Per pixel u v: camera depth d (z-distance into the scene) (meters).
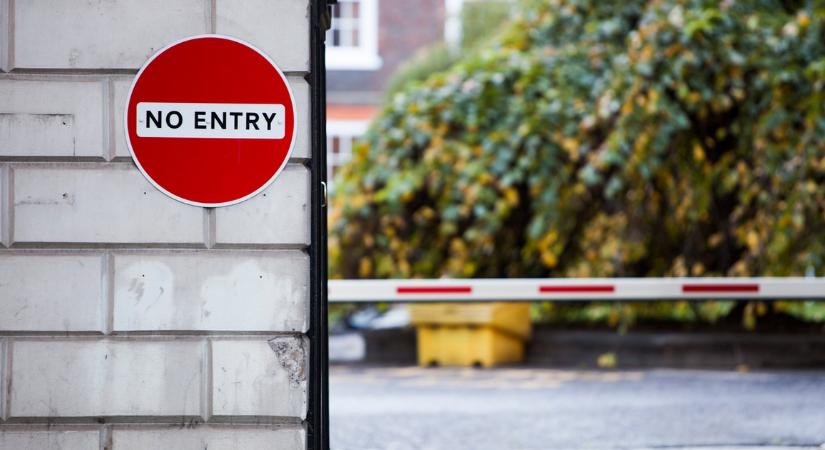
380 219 22.25
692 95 20.11
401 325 25.27
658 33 20.19
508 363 21.77
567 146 20.55
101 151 8.30
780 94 20.14
